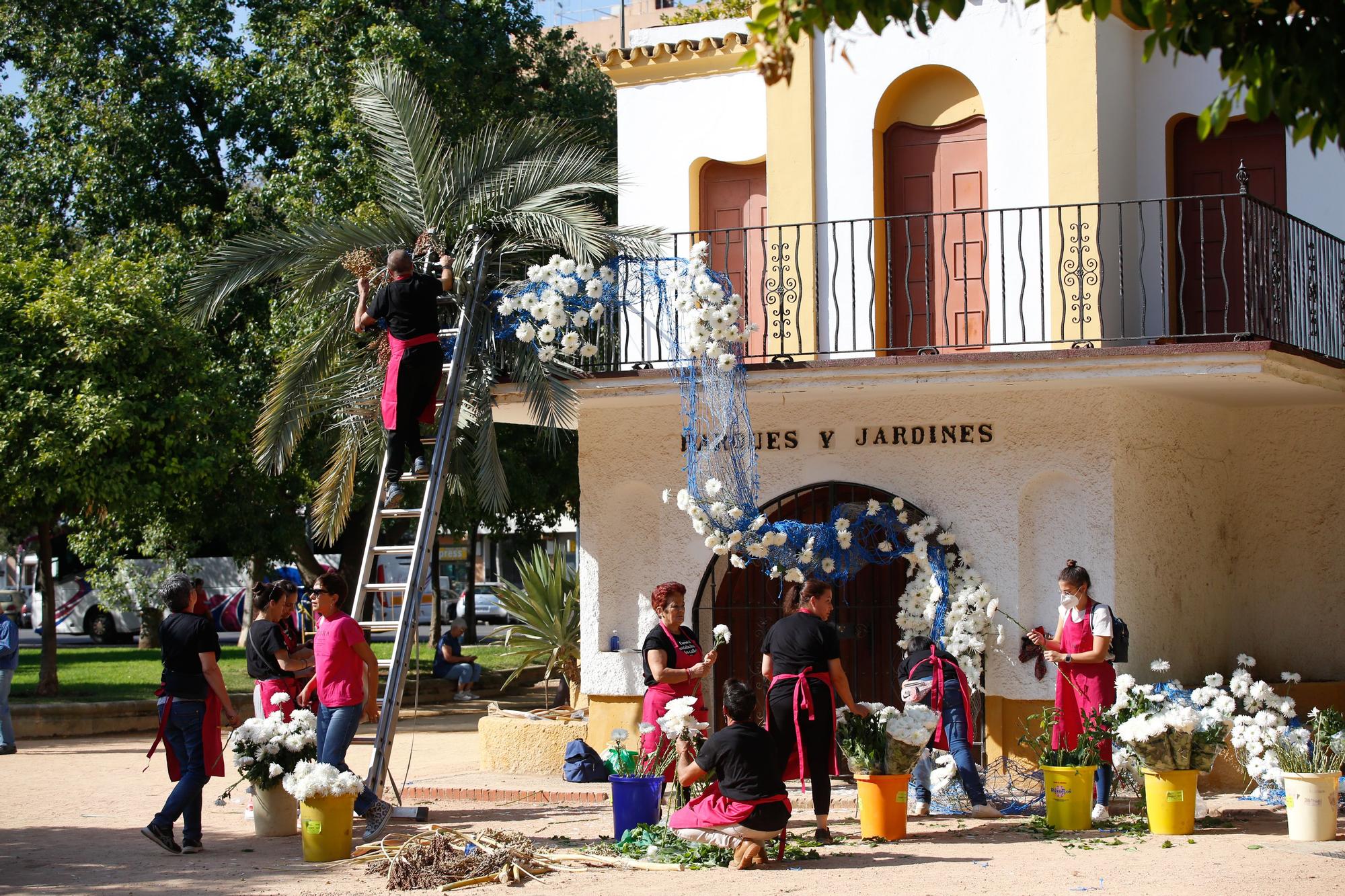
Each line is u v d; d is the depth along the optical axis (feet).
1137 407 39.24
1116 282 40.40
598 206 51.21
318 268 41.86
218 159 76.69
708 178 45.83
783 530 38.73
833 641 30.91
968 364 36.50
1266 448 45.34
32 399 55.42
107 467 56.65
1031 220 40.34
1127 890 24.81
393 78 43.37
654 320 43.55
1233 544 45.73
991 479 38.81
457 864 26.94
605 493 42.93
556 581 52.11
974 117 42.04
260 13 74.79
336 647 32.07
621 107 46.57
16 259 60.85
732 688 28.45
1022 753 37.78
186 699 31.07
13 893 26.23
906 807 30.94
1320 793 29.84
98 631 130.41
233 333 69.56
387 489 35.99
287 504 73.05
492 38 76.43
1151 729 30.45
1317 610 44.34
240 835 33.47
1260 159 42.11
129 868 28.96
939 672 33.88
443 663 75.10
